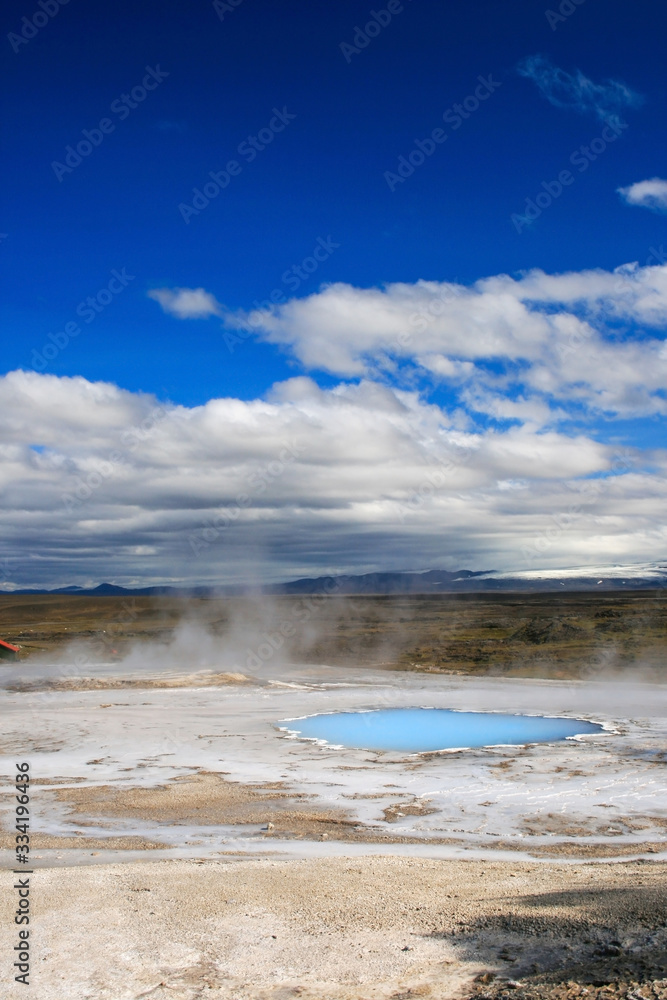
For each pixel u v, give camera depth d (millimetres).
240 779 23016
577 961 7820
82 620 132625
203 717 37125
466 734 31500
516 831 17203
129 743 29766
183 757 26812
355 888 10805
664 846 15930
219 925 9281
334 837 16609
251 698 44500
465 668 60031
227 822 18016
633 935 8305
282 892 10602
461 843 16141
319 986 7652
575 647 63719
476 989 7402
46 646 82562
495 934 8758
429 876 11680
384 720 35719
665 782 22094
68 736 31406
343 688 48812
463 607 144875
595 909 9234
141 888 10852
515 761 25391
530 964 7867
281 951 8508
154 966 8172
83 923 9375
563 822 18016
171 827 17516
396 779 22875
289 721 35719
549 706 39156
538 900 9945
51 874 11828
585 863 13578
